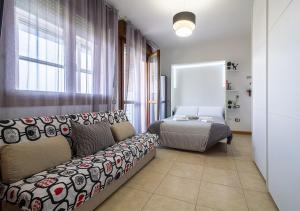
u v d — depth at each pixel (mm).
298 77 1140
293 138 1216
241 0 2801
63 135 1763
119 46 3438
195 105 5332
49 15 1914
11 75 1572
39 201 1006
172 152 3098
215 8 3041
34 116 1787
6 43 1535
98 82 2625
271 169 1696
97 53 2604
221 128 3033
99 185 1397
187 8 3037
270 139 1739
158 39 4582
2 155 1185
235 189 1864
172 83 5379
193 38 4562
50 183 1121
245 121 4703
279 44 1486
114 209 1528
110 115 2557
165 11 3146
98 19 2605
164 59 5469
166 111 5453
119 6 2992
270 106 1745
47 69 1898
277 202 1521
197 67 5312
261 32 2104
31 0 1744
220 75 5070
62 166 1430
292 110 1231
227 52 4793
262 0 2051
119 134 2348
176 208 1548
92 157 1639
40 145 1382
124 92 3455
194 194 1767
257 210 1526
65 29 2076
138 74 3830
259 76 2223
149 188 1876
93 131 1905
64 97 2088
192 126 3094
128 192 1795
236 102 4766
